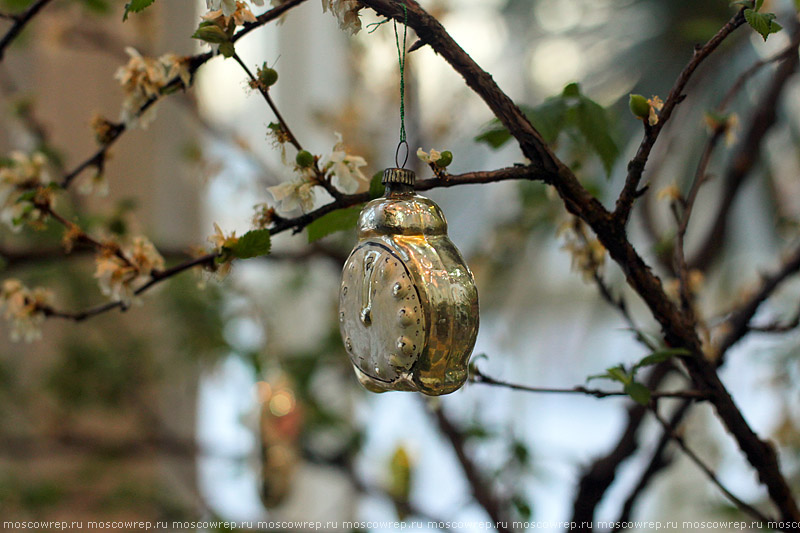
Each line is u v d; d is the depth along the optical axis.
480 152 2.34
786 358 1.63
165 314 1.85
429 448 2.35
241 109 2.45
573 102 0.93
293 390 1.67
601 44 2.47
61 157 1.15
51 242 1.15
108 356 1.87
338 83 2.40
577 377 2.98
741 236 2.31
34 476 1.90
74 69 1.98
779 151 2.26
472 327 0.85
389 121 1.93
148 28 1.58
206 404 2.35
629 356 2.69
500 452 1.37
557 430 2.95
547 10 2.74
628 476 2.19
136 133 2.08
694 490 2.43
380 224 0.85
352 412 2.18
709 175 0.95
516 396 2.91
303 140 2.52
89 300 1.87
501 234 1.63
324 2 0.85
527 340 2.97
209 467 2.23
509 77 2.86
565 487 1.72
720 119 0.95
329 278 2.22
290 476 1.56
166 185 2.13
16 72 1.90
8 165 0.96
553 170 0.86
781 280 1.00
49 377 1.82
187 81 0.92
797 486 1.55
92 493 1.90
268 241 0.87
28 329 0.95
